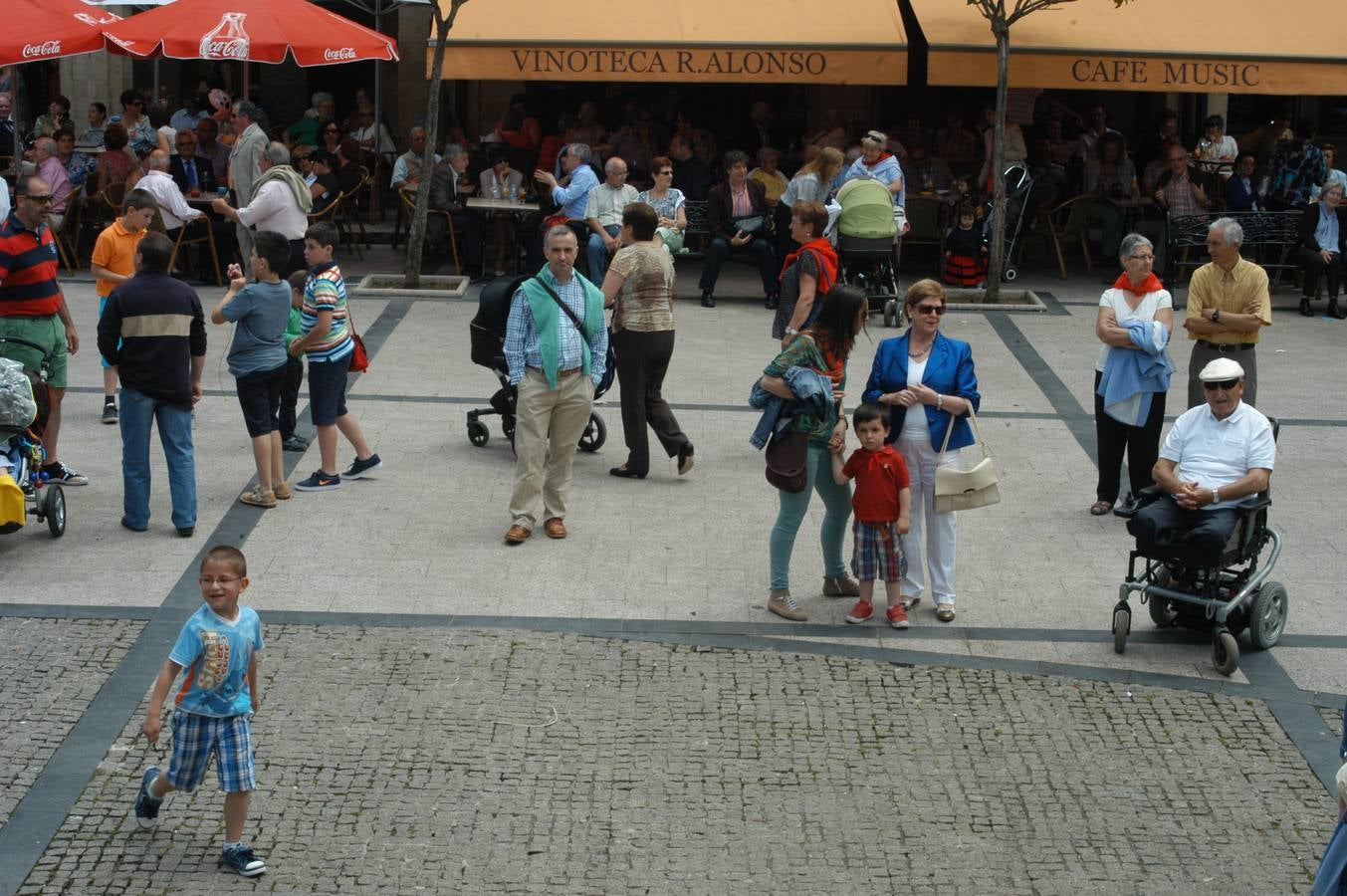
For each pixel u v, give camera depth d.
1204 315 10.24
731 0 18.06
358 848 6.29
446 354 14.12
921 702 7.67
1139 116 22.62
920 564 8.78
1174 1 18.42
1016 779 6.97
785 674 7.93
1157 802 6.80
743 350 14.66
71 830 6.36
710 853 6.32
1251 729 7.47
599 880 6.12
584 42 17.30
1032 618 8.73
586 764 6.99
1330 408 13.09
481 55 17.27
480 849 6.31
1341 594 9.14
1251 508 8.12
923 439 8.48
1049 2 16.41
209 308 15.90
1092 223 19.30
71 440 11.40
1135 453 10.27
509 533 9.60
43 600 8.54
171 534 9.61
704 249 17.95
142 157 18.98
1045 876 6.24
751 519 10.19
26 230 9.97
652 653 8.12
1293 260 17.58
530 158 20.27
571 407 9.59
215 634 5.93
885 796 6.79
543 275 9.50
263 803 6.58
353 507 10.18
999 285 16.97
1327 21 18.39
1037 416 12.71
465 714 7.41
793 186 15.62
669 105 21.72
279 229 13.71
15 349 9.90
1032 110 20.80
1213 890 6.17
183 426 9.48
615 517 10.16
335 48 16.36
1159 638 8.51
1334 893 5.33
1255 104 22.81
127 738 7.11
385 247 19.53
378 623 8.38
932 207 18.38
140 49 16.11
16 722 7.21
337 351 10.29
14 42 16.14
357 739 7.14
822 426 8.26
